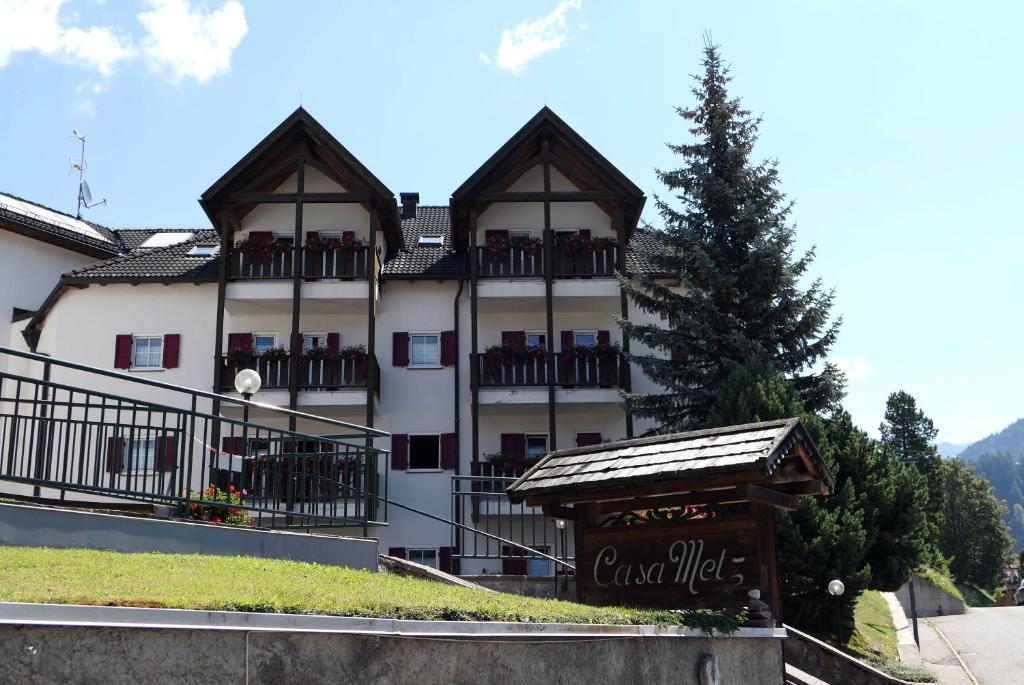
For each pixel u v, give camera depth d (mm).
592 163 29859
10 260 31469
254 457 12086
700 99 28234
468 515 27922
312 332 30469
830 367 25906
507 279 29375
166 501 10492
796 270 26562
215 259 31500
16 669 4238
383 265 31172
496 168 29875
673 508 10008
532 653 6609
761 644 9398
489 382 28797
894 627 29844
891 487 21969
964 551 69000
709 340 25891
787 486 9906
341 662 5305
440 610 6594
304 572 9008
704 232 27109
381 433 13078
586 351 28734
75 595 5422
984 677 22656
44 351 30312
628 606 9648
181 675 4684
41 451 9453
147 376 30016
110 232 37000
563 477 10023
